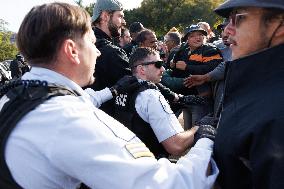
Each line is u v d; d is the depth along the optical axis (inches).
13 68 339.9
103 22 132.3
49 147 48.4
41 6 55.3
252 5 51.9
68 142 48.4
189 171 52.9
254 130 47.8
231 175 52.7
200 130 65.0
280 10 51.1
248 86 54.0
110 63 120.5
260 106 49.4
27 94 51.6
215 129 65.3
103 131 50.5
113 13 132.0
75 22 54.9
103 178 48.7
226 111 56.0
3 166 49.6
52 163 48.6
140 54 111.3
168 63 207.9
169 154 104.0
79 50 55.9
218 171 55.0
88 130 49.4
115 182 48.8
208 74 154.9
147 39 179.8
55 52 54.4
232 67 55.7
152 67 110.8
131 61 113.6
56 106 50.2
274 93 49.3
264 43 53.2
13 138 49.5
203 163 54.6
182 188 51.2
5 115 51.2
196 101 137.4
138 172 49.6
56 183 50.0
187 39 177.0
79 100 52.8
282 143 45.4
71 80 55.9
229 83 56.2
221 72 149.5
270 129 46.6
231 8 55.8
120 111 100.9
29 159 49.1
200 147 58.2
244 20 54.4
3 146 49.6
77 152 48.2
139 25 242.4
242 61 54.1
